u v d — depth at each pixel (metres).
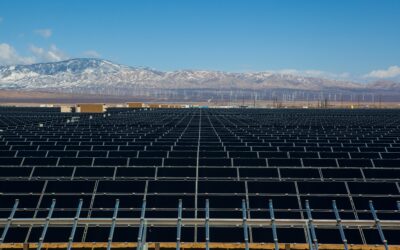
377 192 19.67
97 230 15.87
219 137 43.41
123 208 18.47
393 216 18.08
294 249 15.42
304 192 19.70
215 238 15.69
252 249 15.50
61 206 18.58
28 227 15.93
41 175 22.66
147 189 19.91
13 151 30.20
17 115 88.94
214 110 138.12
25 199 18.97
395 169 22.91
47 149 33.41
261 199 18.97
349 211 18.28
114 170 23.03
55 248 15.55
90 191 19.78
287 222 15.52
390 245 15.50
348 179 22.97
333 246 15.55
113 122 69.88
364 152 31.56
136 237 15.69
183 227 15.85
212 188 19.92
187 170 23.17
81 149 33.94
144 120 76.00
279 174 23.05
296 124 69.75
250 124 68.88
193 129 56.44
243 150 34.03
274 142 38.66
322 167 24.27
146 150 32.75
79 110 106.69
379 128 61.75
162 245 15.59
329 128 61.62
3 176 22.69
